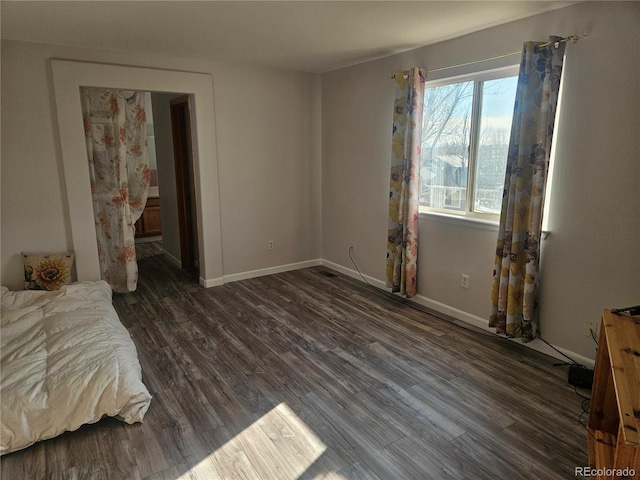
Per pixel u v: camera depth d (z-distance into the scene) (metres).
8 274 3.61
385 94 4.14
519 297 3.08
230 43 3.53
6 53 3.34
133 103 4.37
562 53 2.65
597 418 2.10
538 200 2.83
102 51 3.69
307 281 4.80
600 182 2.61
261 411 2.41
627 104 2.44
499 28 3.06
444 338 3.33
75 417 2.17
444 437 2.19
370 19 2.91
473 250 3.48
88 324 2.84
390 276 4.19
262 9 2.68
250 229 4.82
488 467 1.98
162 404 2.47
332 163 5.00
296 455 2.06
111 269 4.40
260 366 2.92
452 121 3.62
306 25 3.04
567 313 2.88
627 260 2.54
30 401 2.12
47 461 2.01
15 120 3.45
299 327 3.55
